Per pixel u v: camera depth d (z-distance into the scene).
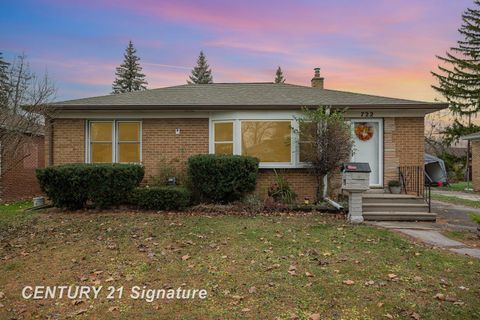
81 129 11.79
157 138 11.73
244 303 4.02
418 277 4.74
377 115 11.12
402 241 6.68
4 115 12.86
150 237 6.93
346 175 8.73
